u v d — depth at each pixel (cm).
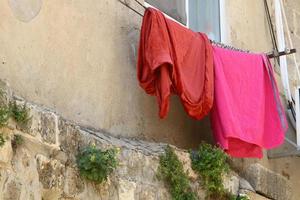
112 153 463
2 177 388
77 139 457
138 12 586
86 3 534
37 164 417
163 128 588
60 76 496
